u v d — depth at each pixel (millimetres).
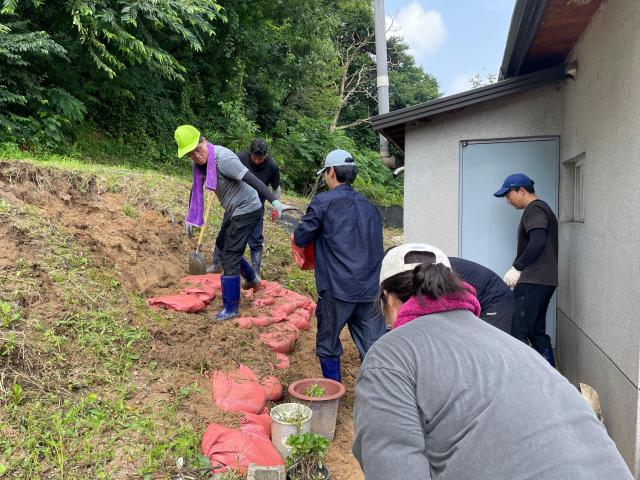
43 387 3105
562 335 5684
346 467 3459
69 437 2857
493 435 1363
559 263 5902
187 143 4438
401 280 1773
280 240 8484
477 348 1521
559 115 5887
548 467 1308
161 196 7055
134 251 5129
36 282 3850
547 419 1383
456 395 1430
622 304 3414
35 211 4664
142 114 13219
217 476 2844
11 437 2721
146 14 10977
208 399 3553
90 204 5578
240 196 4664
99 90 12117
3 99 8969
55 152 9828
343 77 31547
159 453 2914
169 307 4504
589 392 3738
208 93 17016
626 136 3393
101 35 10961
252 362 4199
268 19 18688
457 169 6262
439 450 1418
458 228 6289
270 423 3562
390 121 6273
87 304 3959
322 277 4070
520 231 5145
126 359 3645
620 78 3543
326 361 4109
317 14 19984
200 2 11617
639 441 3072
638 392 3076
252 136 16359
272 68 19812
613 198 3682
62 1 10383
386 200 20781
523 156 6055
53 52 10203
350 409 4312
